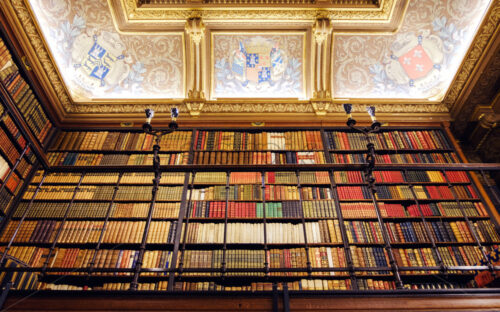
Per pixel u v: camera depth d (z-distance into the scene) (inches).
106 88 231.5
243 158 193.9
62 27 201.6
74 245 156.2
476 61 192.2
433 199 174.4
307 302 78.3
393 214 168.7
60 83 207.2
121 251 153.3
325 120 221.8
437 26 211.8
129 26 218.4
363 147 201.5
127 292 78.7
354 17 215.5
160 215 166.7
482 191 177.6
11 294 78.8
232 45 229.9
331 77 231.8
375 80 233.9
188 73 229.6
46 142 201.8
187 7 210.7
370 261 151.9
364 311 76.8
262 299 78.8
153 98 232.4
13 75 173.8
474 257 152.6
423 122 220.8
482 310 77.1
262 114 223.9
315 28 216.5
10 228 159.8
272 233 159.3
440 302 78.4
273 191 175.5
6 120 163.2
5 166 164.1
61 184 178.5
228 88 235.0
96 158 196.2
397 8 207.9
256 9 212.2
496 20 174.4
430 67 224.5
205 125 220.1
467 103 208.1
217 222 167.3
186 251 153.1
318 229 161.2
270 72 234.4
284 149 199.9
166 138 208.2
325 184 179.3
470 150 230.8
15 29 167.9
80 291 78.6
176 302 78.1
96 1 203.6
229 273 148.2
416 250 155.6
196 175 182.9
